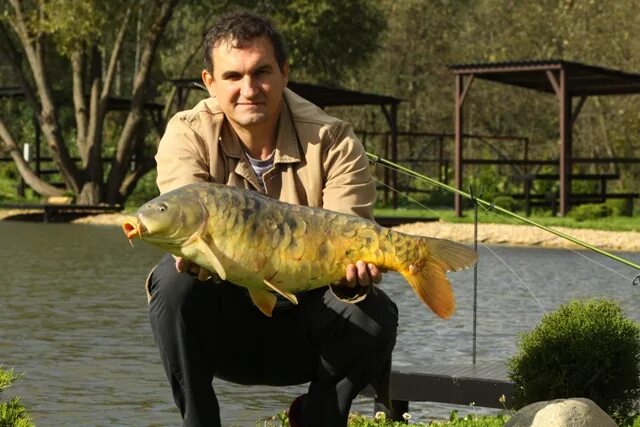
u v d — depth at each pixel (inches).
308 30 1595.7
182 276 199.6
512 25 2011.6
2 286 668.7
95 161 1539.1
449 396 313.4
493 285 706.8
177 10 1908.2
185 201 182.7
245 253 186.1
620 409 277.7
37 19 1493.6
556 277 761.0
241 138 213.9
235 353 211.8
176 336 202.2
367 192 214.2
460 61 2190.0
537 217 1344.7
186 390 205.2
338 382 205.2
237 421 329.4
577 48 1800.0
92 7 1428.4
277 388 379.2
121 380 386.6
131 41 1980.8
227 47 207.0
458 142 1306.6
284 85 213.2
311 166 212.8
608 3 1771.7
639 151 1802.4
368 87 2247.8
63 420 326.6
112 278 722.2
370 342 199.8
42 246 990.4
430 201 1683.1
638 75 1299.2
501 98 2108.8
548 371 278.4
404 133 1569.9
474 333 349.7
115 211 1492.4
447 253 194.1
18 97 1713.8
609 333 277.4
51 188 1558.8
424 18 2224.4
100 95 1555.1
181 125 213.8
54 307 573.3
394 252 192.4
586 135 1913.1
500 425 273.3
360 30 1715.1
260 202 188.4
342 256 191.6
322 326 202.2
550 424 220.1
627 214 1444.4
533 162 1462.8
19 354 434.0
